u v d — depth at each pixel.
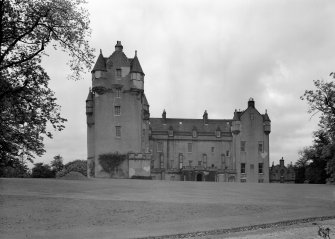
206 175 95.75
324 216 31.44
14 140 17.95
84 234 23.81
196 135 103.44
